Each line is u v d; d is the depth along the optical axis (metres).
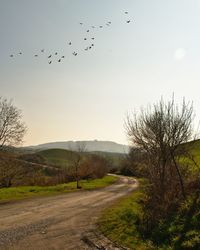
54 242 13.95
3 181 51.84
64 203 28.16
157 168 19.47
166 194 17.97
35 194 36.00
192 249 11.26
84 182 62.16
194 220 13.66
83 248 12.94
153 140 19.33
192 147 20.14
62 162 100.69
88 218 20.16
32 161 82.19
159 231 14.21
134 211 19.86
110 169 102.75
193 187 18.06
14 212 22.23
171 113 18.23
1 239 14.33
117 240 14.05
